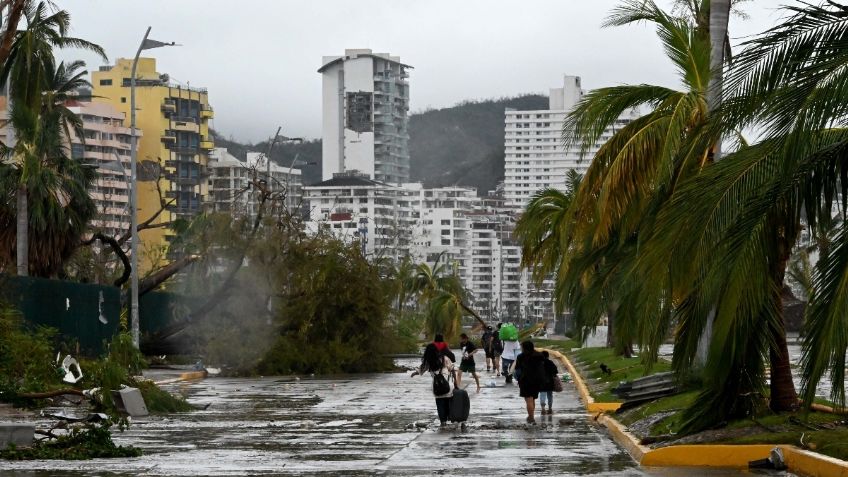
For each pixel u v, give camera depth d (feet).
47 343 107.24
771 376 64.08
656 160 75.92
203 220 180.04
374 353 181.16
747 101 48.85
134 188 155.33
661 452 57.52
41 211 157.79
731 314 51.55
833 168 51.29
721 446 57.21
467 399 79.61
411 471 55.42
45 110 195.62
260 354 169.58
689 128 76.74
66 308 137.39
